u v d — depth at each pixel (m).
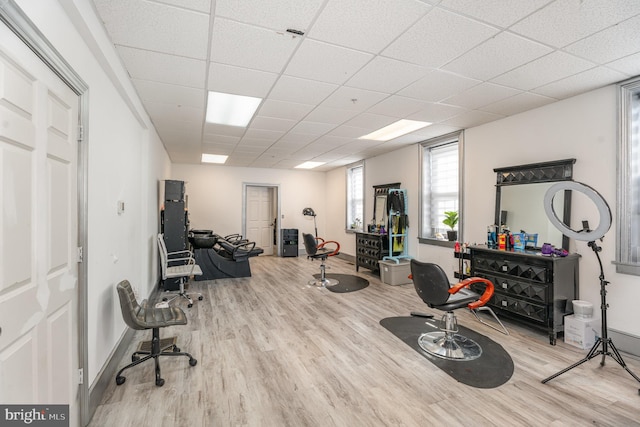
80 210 1.64
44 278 1.29
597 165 2.79
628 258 2.59
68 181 1.52
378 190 6.03
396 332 3.02
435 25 1.87
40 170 1.26
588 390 2.04
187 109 3.42
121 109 2.51
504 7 1.70
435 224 4.87
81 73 1.65
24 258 1.16
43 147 1.28
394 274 4.88
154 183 4.23
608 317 2.71
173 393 1.99
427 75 2.57
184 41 2.05
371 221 6.36
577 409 1.84
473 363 2.40
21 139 1.13
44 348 1.29
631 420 1.74
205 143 5.14
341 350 2.62
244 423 1.71
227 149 5.63
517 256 3.05
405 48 2.14
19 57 1.11
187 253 4.51
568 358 2.48
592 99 2.84
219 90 2.89
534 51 2.16
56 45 1.36
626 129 2.60
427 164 4.97
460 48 2.14
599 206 1.94
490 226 3.56
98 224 1.92
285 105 3.31
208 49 2.16
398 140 4.90
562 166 3.04
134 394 1.97
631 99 2.60
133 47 2.12
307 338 2.87
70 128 1.54
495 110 3.42
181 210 4.57
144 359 2.14
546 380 2.12
